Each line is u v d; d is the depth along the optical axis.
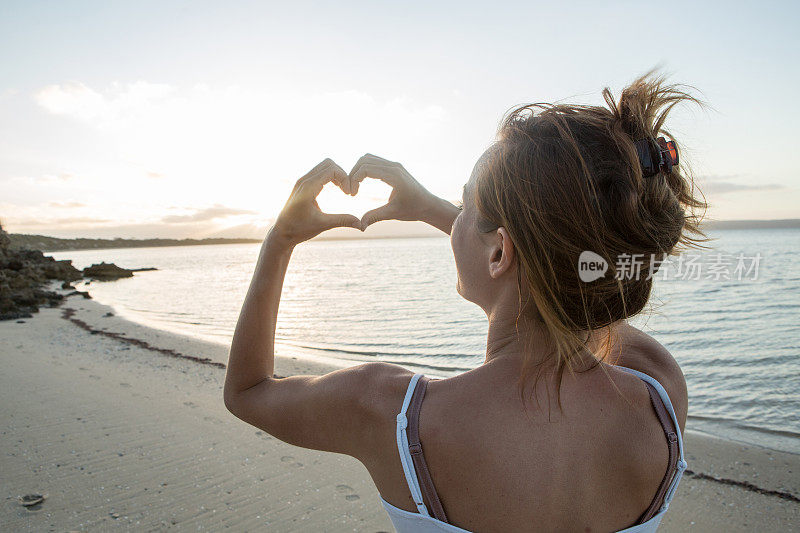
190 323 17.06
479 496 0.63
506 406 0.65
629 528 0.66
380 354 11.30
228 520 3.41
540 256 0.61
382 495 0.70
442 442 0.64
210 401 5.99
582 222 0.59
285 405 0.73
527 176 0.62
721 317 15.37
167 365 8.42
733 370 9.05
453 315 17.88
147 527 3.30
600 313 0.63
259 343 0.78
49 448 4.46
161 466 4.17
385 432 0.66
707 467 4.52
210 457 4.36
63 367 7.75
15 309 16.34
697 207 0.71
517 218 0.62
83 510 3.47
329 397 0.70
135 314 18.94
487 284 0.70
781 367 9.14
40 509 3.46
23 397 5.94
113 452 4.41
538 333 0.66
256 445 4.61
